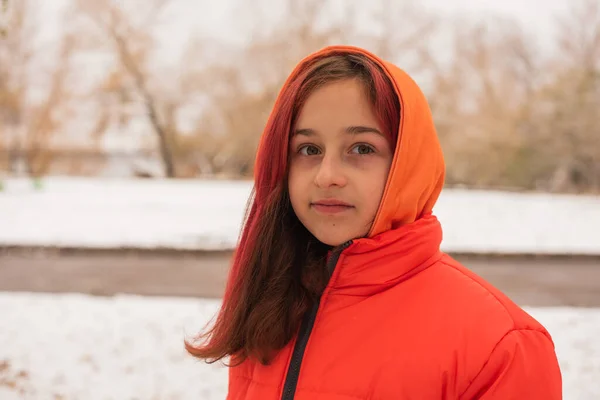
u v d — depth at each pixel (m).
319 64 1.16
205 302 6.29
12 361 4.29
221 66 31.75
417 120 1.13
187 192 20.30
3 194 17.98
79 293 6.98
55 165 30.80
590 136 27.80
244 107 31.25
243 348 1.27
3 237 10.23
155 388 3.86
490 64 30.95
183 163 32.34
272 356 1.21
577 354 4.66
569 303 6.86
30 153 29.23
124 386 3.89
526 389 0.97
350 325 1.14
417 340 1.05
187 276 7.97
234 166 32.25
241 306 1.27
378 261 1.14
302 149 1.18
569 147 28.38
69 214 13.69
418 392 1.02
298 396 1.12
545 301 6.96
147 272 8.23
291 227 1.29
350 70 1.12
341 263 1.18
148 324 5.33
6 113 28.53
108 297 6.46
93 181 25.23
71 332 5.05
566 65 29.47
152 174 31.48
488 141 29.31
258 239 1.27
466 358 1.01
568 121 28.20
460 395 1.01
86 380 3.97
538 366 0.99
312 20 30.83
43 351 4.54
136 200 17.30
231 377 1.35
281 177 1.23
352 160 1.11
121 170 31.59
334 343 1.13
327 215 1.12
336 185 1.09
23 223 12.06
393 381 1.04
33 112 28.88
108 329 5.16
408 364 1.04
